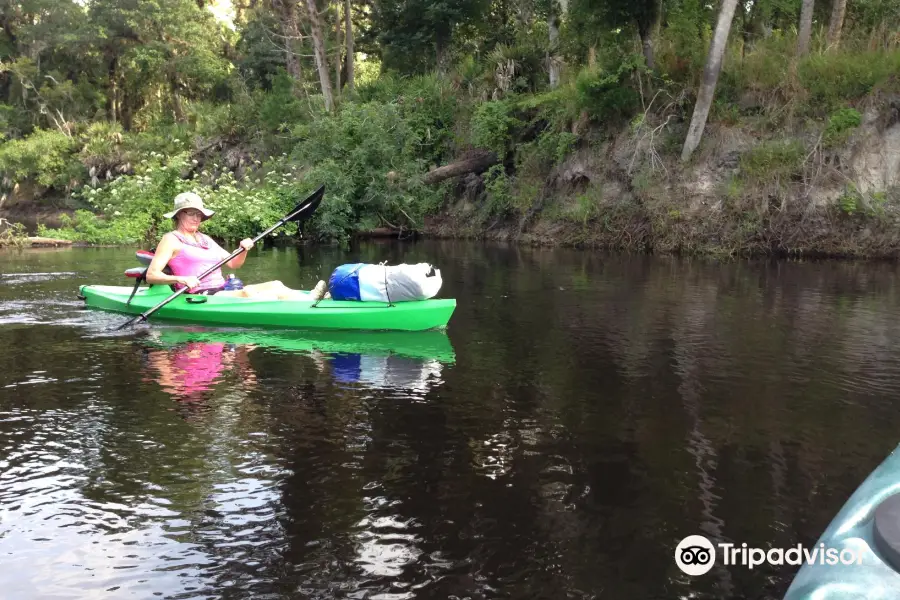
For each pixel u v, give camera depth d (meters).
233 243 13.29
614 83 12.27
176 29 30.05
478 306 6.28
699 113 11.45
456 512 2.34
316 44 19.31
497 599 1.87
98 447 2.90
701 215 11.35
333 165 13.97
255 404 3.46
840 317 5.73
